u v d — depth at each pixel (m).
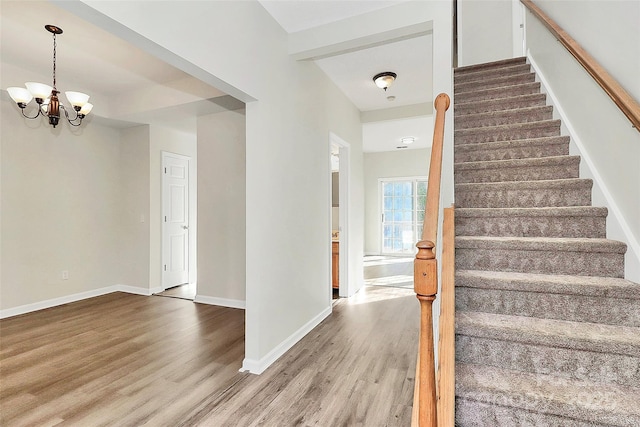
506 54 4.74
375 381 2.30
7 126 3.66
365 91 4.34
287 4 2.48
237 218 4.09
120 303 4.24
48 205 4.04
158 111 4.02
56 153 4.12
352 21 2.63
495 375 1.42
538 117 2.82
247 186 2.52
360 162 5.12
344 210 4.59
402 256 8.45
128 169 4.82
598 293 1.54
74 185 4.31
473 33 4.95
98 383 2.27
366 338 3.11
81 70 3.43
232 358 2.67
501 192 2.27
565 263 1.79
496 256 1.90
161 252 4.88
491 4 4.84
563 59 2.57
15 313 3.72
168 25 1.74
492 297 1.71
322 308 3.69
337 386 2.24
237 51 2.24
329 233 3.91
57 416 1.91
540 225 2.02
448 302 1.47
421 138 7.01
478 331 1.50
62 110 3.85
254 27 2.43
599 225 1.91
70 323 3.48
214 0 2.06
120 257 4.88
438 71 2.35
